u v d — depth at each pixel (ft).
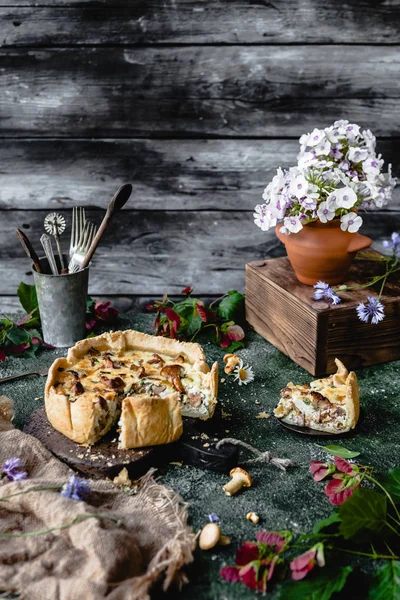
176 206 4.93
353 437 3.64
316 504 3.29
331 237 3.94
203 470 3.45
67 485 3.13
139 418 3.35
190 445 3.44
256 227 4.98
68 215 4.96
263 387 3.99
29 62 4.66
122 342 3.83
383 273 4.29
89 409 3.36
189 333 4.41
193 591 2.94
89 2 4.57
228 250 5.03
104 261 5.06
